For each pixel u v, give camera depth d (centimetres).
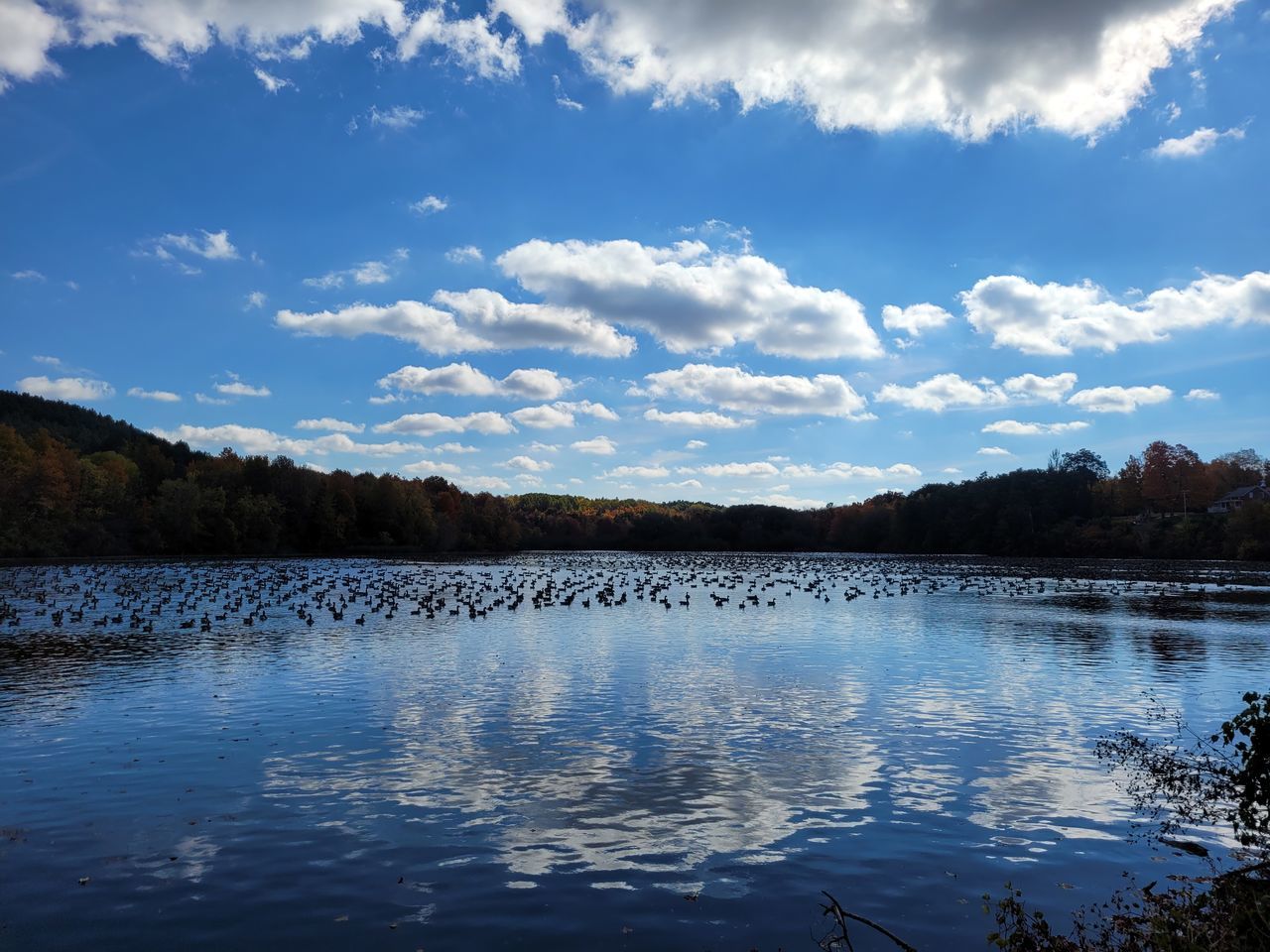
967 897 1573
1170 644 5397
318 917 1467
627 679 3903
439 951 1352
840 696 3525
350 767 2403
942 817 2014
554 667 4253
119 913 1480
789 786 2244
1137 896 1573
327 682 3778
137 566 12812
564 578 12162
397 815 1994
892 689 3700
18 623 6044
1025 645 5331
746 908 1515
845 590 10225
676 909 1509
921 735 2836
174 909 1496
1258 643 5456
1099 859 1769
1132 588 10481
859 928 1441
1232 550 17238
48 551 14525
